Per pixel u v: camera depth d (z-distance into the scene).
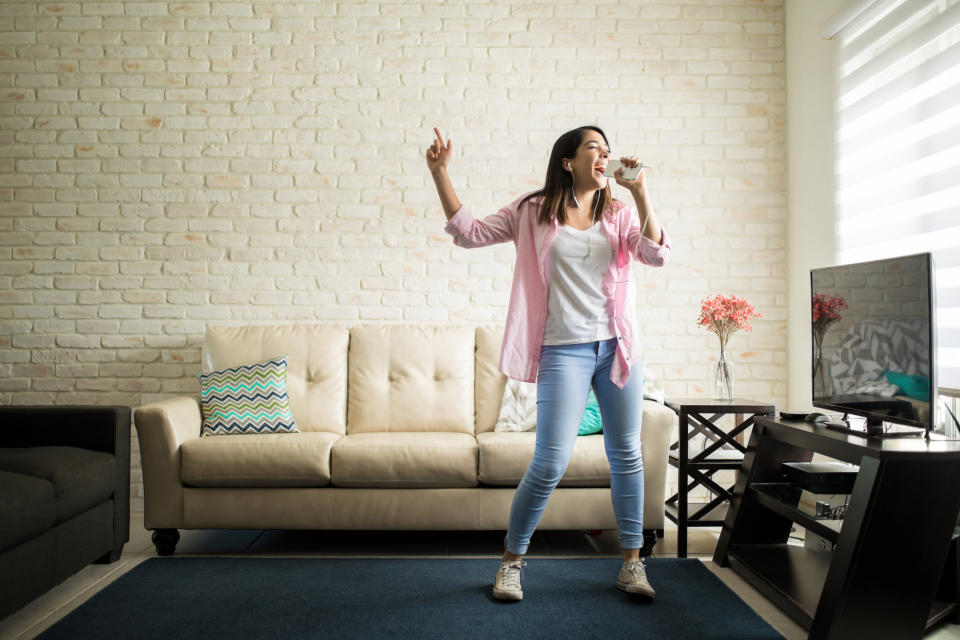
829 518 1.98
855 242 2.91
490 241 2.09
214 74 3.43
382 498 2.59
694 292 3.45
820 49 3.16
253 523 2.58
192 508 2.57
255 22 3.44
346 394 3.16
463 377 3.14
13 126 3.41
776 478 2.45
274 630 1.86
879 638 1.73
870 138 2.80
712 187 3.46
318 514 2.59
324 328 3.23
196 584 2.22
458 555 2.60
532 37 3.45
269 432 2.91
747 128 3.47
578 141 1.99
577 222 2.04
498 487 2.61
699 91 3.46
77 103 3.42
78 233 3.41
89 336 3.40
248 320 3.42
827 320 2.32
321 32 3.44
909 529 1.72
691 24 3.47
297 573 2.33
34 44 3.42
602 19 3.46
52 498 2.03
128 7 3.42
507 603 2.05
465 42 3.45
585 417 2.80
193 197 3.42
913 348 1.86
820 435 1.99
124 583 2.23
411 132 3.43
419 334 3.21
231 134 3.42
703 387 3.43
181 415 2.69
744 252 3.46
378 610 2.00
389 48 3.44
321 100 3.43
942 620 1.96
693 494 3.38
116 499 2.50
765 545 2.47
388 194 3.43
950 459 1.70
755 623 1.91
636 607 2.02
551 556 2.59
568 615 1.96
